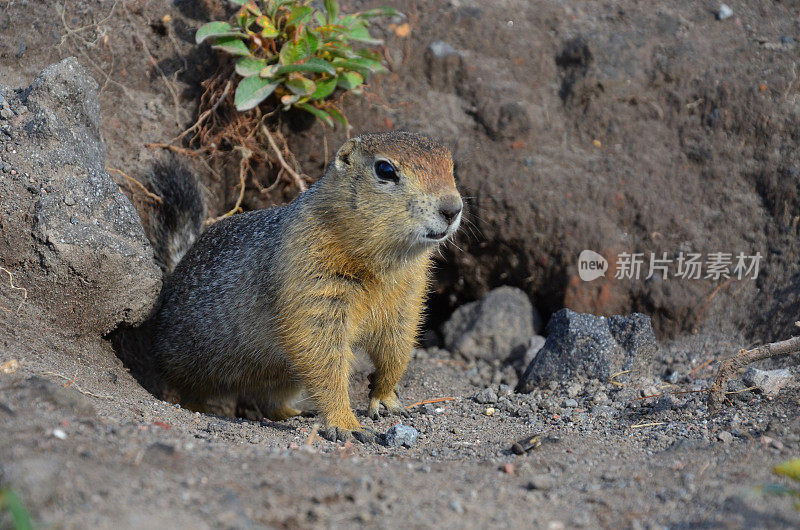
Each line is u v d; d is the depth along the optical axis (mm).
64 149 9164
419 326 9922
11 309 8594
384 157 8180
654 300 12070
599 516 5402
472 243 12961
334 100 12539
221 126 12234
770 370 9688
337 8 11812
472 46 12930
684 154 12406
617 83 12633
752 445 7082
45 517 4508
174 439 6469
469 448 7852
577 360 10523
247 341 9797
